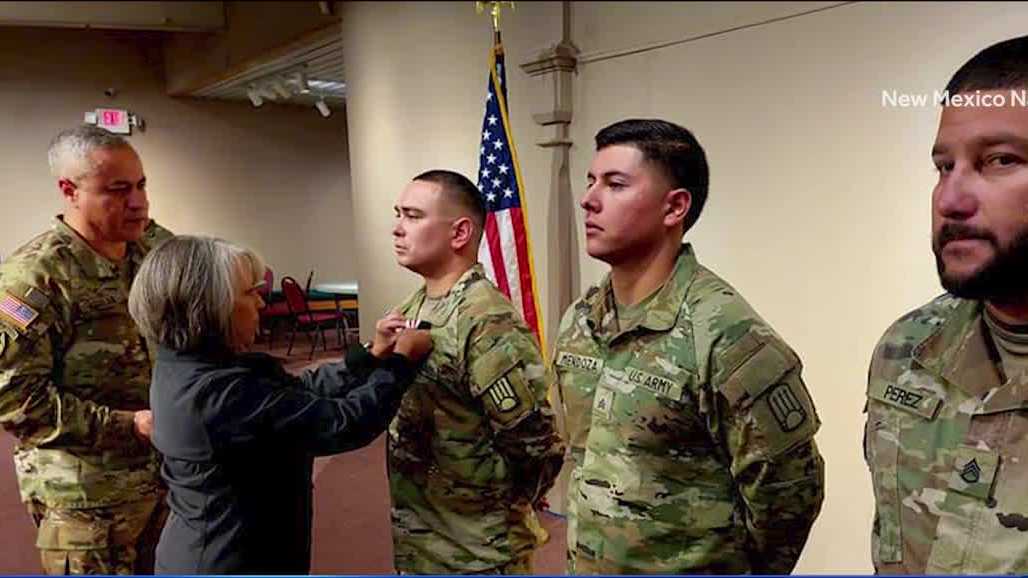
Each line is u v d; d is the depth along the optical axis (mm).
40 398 865
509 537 1116
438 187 1055
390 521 1184
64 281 895
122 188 918
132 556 970
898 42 934
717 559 825
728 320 789
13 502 1003
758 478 782
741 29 1018
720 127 1059
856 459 1132
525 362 1037
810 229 1060
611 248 842
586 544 884
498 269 1438
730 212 1117
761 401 767
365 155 1188
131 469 948
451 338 1031
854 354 1083
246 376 784
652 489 831
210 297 764
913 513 696
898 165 966
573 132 1282
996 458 648
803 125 1025
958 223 684
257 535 787
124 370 971
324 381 958
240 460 775
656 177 814
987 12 861
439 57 1228
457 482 1070
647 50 1102
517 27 1275
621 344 874
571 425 971
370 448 1404
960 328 708
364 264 1197
